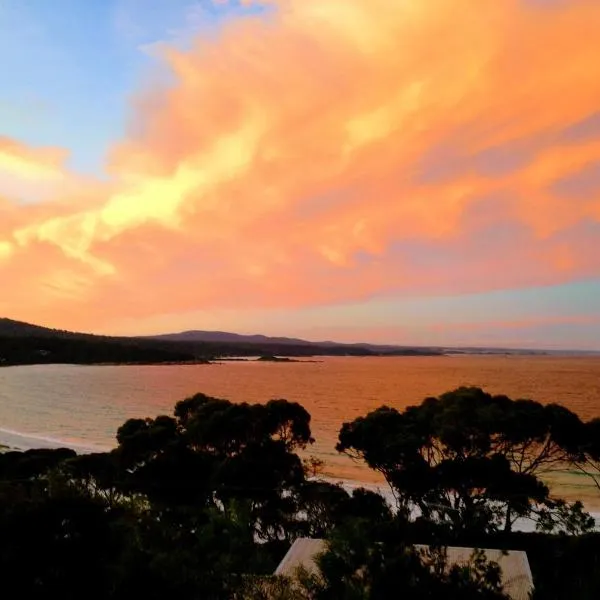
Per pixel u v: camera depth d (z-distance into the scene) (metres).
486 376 163.00
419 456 20.30
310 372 191.00
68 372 188.00
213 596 8.26
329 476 38.34
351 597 6.77
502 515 19.67
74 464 23.05
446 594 6.85
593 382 135.50
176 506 17.03
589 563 12.59
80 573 7.98
